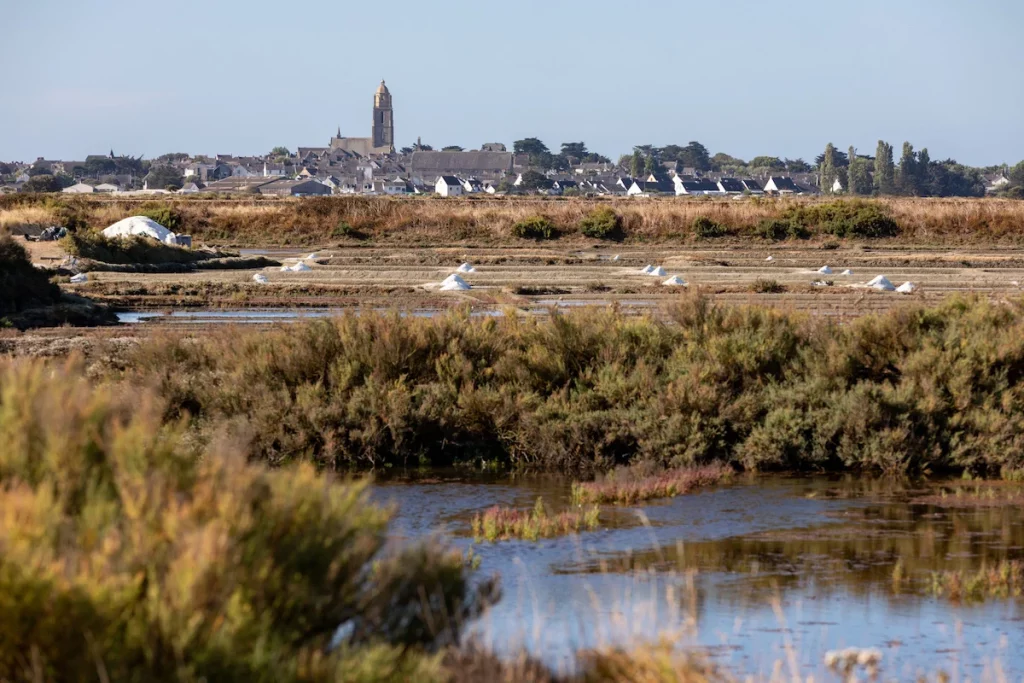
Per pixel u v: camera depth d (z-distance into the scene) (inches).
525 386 3019.2
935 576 1723.7
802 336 3262.8
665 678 1090.7
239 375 2952.8
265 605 956.6
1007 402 2802.7
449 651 1079.0
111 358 3358.8
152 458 1077.8
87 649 852.6
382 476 2659.9
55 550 922.7
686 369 2987.2
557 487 2536.9
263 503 1040.2
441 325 3253.0
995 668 1302.9
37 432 1065.5
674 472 2591.0
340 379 2947.8
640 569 1790.1
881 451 2689.5
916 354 2950.3
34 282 5708.7
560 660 1251.8
